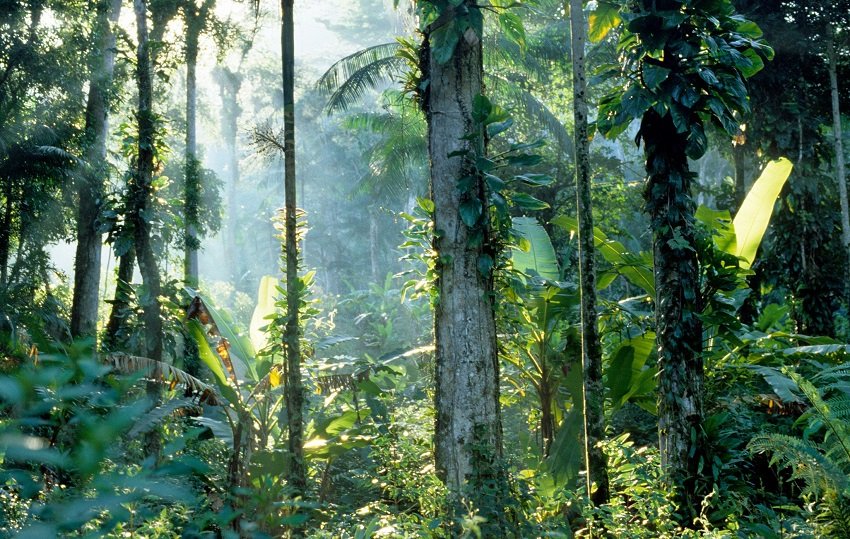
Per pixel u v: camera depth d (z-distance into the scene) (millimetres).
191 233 17172
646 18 7461
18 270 16250
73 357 1185
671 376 7582
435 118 7773
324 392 8797
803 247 14039
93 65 15797
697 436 7430
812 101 15078
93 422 1120
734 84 7504
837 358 9703
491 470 6684
